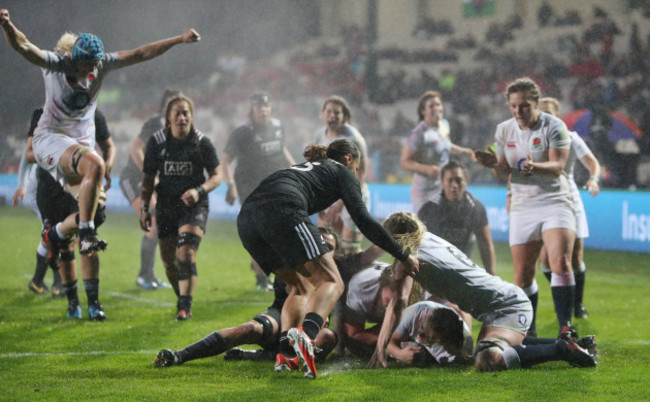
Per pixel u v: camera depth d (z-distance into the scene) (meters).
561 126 22.20
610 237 46.56
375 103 97.31
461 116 86.75
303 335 14.93
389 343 18.14
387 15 106.94
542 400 14.41
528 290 22.98
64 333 22.28
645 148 66.06
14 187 92.12
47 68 21.56
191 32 22.98
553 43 92.12
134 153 34.00
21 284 33.12
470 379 16.09
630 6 91.00
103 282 34.66
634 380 16.14
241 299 30.02
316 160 17.14
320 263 15.88
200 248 50.25
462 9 102.69
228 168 35.25
